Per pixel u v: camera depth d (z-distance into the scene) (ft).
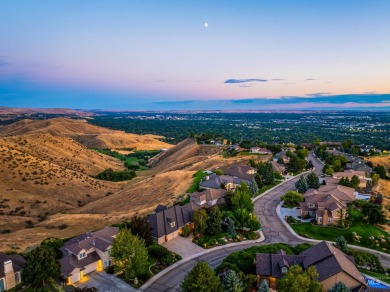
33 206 361.92
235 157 521.65
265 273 159.12
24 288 157.38
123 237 171.42
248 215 242.78
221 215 238.68
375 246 224.94
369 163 478.18
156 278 174.29
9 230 293.43
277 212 285.64
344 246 198.90
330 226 252.21
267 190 357.41
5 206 344.69
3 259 163.73
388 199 330.13
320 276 150.00
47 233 260.42
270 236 235.81
